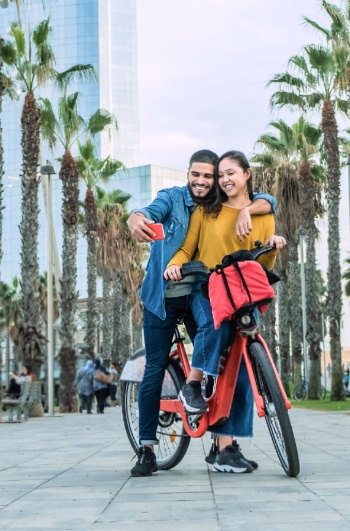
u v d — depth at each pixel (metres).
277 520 3.36
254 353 4.62
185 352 5.34
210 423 4.98
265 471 5.15
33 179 23.05
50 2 24.16
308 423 12.90
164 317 5.10
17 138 125.38
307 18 25.92
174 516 3.56
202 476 5.02
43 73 23.72
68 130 29.44
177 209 5.15
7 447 8.67
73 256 29.05
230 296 4.65
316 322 31.88
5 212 126.25
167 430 5.53
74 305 28.95
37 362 22.89
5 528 3.40
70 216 29.12
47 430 12.94
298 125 34.78
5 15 123.31
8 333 69.88
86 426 14.30
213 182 5.12
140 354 5.97
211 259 5.10
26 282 22.97
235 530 3.17
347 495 3.98
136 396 5.99
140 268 59.69
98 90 130.88
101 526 3.38
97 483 4.86
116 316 49.38
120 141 133.88
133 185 122.31
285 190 35.75
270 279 4.82
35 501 4.16
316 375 31.64
